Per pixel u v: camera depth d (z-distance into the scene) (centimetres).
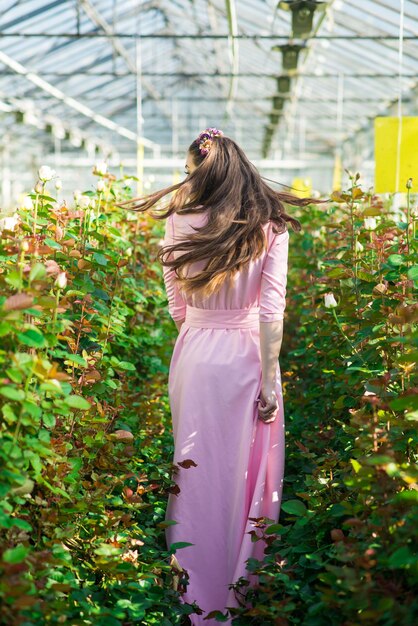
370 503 227
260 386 285
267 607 229
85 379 275
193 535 285
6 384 206
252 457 283
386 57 1180
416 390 233
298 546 255
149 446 346
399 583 204
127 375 386
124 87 1733
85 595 226
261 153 2720
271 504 284
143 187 643
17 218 283
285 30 1168
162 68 1805
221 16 1218
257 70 1581
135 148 2450
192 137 2259
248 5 1081
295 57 1004
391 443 235
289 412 420
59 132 1653
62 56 1320
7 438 217
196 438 285
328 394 361
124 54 1387
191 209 279
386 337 284
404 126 462
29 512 240
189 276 281
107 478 281
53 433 262
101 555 238
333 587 216
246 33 1281
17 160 2317
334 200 331
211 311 288
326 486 266
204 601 281
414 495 206
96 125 2095
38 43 1212
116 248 398
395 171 463
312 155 2542
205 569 284
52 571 226
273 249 280
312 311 402
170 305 310
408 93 1403
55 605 207
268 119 2141
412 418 210
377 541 214
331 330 351
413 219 326
